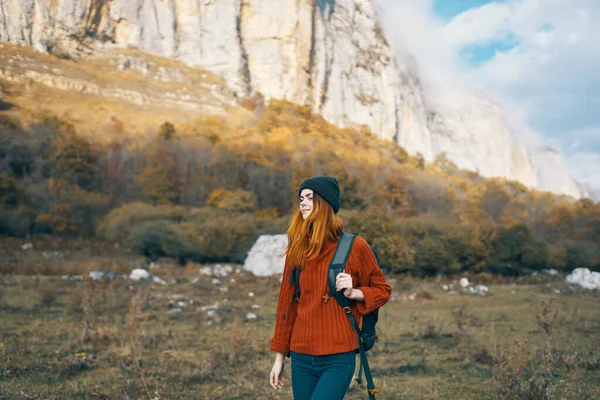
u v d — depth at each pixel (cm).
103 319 951
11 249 3067
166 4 13188
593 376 565
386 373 633
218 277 2083
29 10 11088
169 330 845
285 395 520
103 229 3888
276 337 248
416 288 1909
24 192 4159
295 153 7869
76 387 510
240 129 9706
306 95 13350
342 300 230
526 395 475
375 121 14638
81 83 9906
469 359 695
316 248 234
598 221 5431
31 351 662
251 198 4941
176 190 5272
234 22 13325
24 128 6150
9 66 9481
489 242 3494
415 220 3366
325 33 14350
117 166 5691
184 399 490
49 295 1141
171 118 9544
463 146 18050
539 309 1346
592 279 2080
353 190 6147
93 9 11994
